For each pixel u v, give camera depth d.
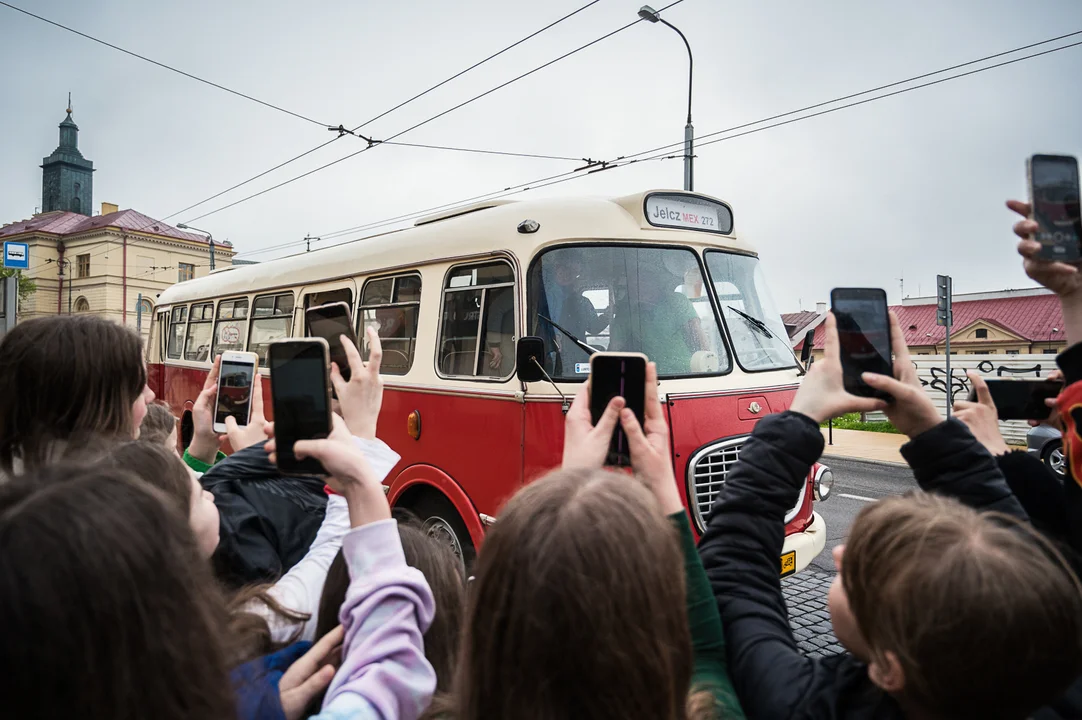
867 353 1.66
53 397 1.84
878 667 1.17
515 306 4.70
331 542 2.04
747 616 1.56
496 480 4.75
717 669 1.44
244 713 1.35
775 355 5.31
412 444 5.50
